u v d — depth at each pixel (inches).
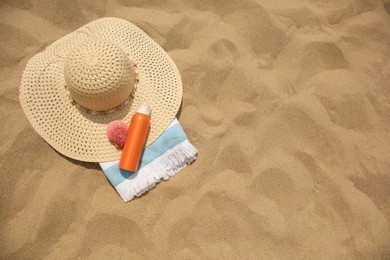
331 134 50.7
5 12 50.7
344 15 56.2
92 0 52.7
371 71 53.9
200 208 47.0
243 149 49.3
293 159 49.6
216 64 52.1
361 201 48.4
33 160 46.4
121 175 45.6
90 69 40.9
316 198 48.6
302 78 53.1
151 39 49.9
